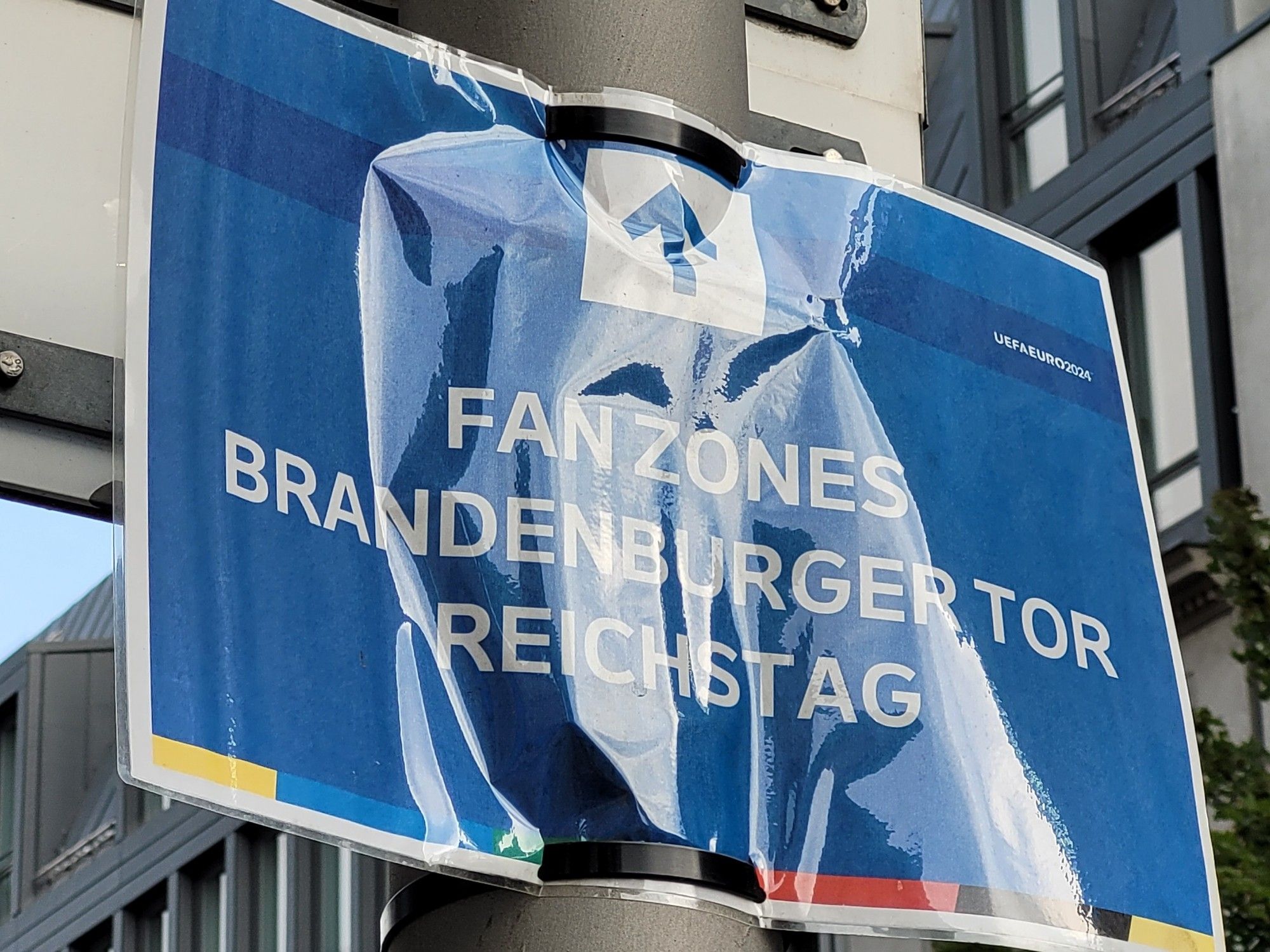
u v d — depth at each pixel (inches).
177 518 99.7
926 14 995.3
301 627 101.6
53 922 903.1
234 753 96.8
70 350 121.3
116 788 901.2
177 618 97.7
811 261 128.1
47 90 125.9
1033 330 137.9
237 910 808.9
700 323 120.9
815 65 161.2
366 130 115.0
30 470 119.4
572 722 107.1
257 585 101.0
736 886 108.1
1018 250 139.8
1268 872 441.4
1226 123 807.1
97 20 128.7
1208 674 733.3
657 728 109.3
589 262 118.1
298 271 109.4
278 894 803.4
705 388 119.8
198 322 104.6
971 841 117.7
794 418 122.7
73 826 906.1
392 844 100.3
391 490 108.4
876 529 122.5
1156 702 131.2
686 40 126.6
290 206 110.4
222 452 102.5
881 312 129.8
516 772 105.7
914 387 129.3
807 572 118.8
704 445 118.2
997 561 127.7
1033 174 903.1
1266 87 793.6
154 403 101.3
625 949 103.4
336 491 106.0
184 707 96.3
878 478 124.0
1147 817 126.6
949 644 122.3
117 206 125.3
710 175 125.0
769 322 124.0
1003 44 930.1
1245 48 808.3
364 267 112.3
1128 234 849.5
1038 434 134.2
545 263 117.3
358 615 103.9
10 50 125.6
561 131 121.0
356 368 109.6
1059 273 141.6
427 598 107.0
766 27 159.6
